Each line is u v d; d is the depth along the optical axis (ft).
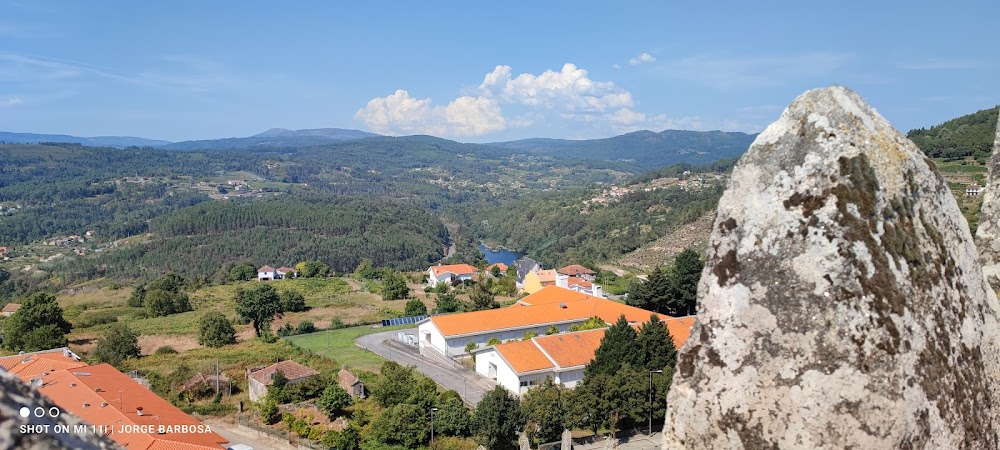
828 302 16.85
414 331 230.48
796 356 16.85
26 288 422.00
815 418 16.29
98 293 355.97
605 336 135.85
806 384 16.53
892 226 17.79
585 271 325.62
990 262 25.62
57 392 104.73
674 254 371.35
